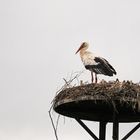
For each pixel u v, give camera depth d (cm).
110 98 1239
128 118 1385
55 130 1341
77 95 1280
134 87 1255
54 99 1354
